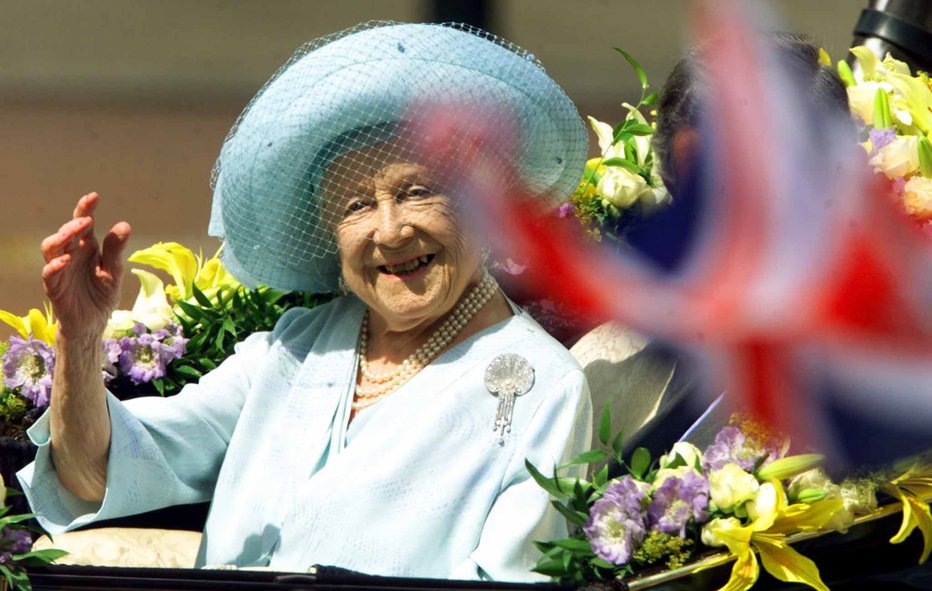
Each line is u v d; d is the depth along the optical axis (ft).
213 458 47.39
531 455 43.14
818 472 40.37
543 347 44.62
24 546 40.27
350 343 46.60
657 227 44.14
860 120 47.16
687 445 41.93
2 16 140.05
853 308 39.60
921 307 39.40
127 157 116.26
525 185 45.80
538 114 44.91
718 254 41.34
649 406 46.21
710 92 42.34
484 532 42.68
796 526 40.01
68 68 133.08
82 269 42.91
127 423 45.44
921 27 54.39
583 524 40.68
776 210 40.73
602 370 46.78
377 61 44.04
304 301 52.54
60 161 114.93
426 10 133.08
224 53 137.69
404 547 42.70
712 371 43.01
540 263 45.96
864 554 40.78
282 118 44.50
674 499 40.14
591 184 49.88
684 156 42.78
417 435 43.65
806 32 45.24
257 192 45.65
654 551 39.96
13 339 48.37
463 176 44.01
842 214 40.24
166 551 46.29
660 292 43.39
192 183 112.37
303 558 43.45
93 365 43.96
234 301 52.29
